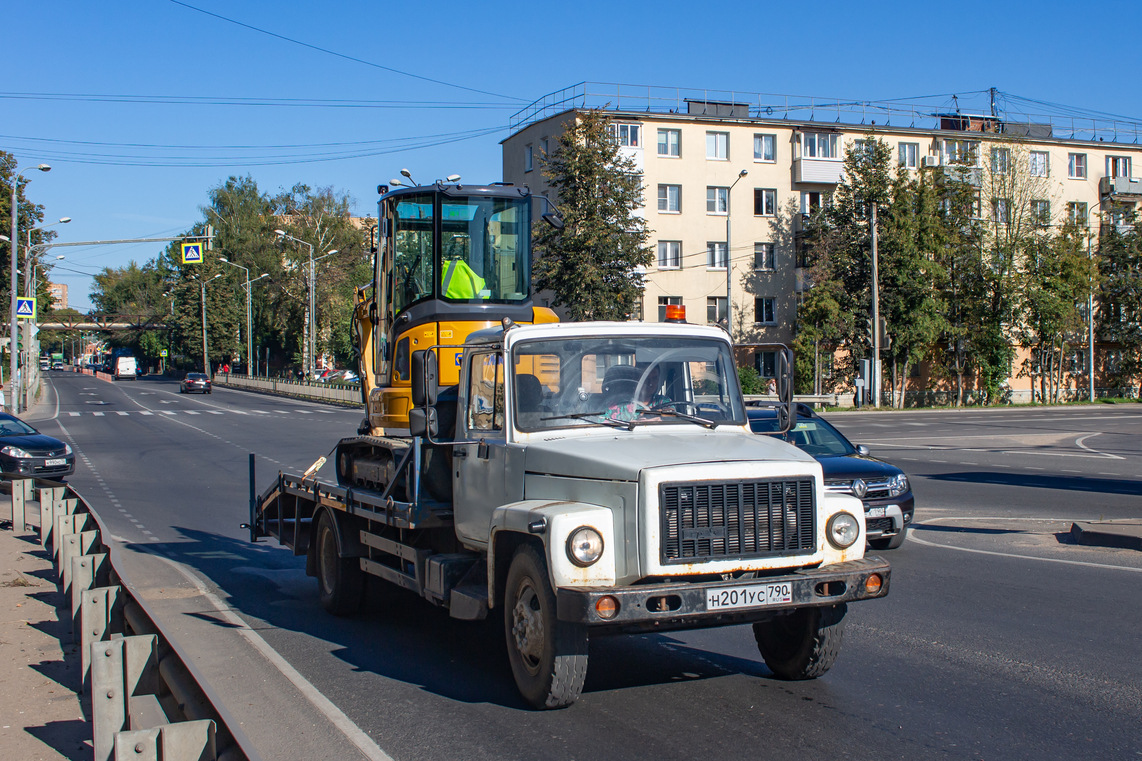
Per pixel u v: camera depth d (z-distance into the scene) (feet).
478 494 20.76
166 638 14.33
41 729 17.47
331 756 15.87
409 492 22.36
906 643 22.74
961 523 43.47
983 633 23.57
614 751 15.83
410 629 25.72
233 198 275.59
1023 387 187.32
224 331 292.40
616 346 20.38
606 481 17.12
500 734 16.76
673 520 16.52
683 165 163.63
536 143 164.86
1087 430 108.06
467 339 22.13
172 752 11.60
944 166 167.73
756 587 16.60
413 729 17.16
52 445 63.31
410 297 31.81
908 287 156.46
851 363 164.25
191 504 53.21
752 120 165.99
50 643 23.77
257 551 39.34
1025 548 36.40
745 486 17.02
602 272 133.18
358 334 37.52
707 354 21.04
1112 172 191.72
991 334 171.01
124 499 54.90
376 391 32.83
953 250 165.48
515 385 19.77
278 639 24.48
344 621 26.73
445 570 20.48
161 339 389.19
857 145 164.14
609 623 15.96
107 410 149.79
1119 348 193.77
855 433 103.81
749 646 23.02
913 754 15.55
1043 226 174.70
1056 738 16.25
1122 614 25.39
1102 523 38.93
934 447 86.63
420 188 32.01
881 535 35.42
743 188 166.91
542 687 17.42
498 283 32.12
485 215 32.17
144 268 454.40
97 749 15.03
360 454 27.20
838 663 21.15
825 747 15.90
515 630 18.28
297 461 75.61
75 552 27.55
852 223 158.51
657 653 22.34
